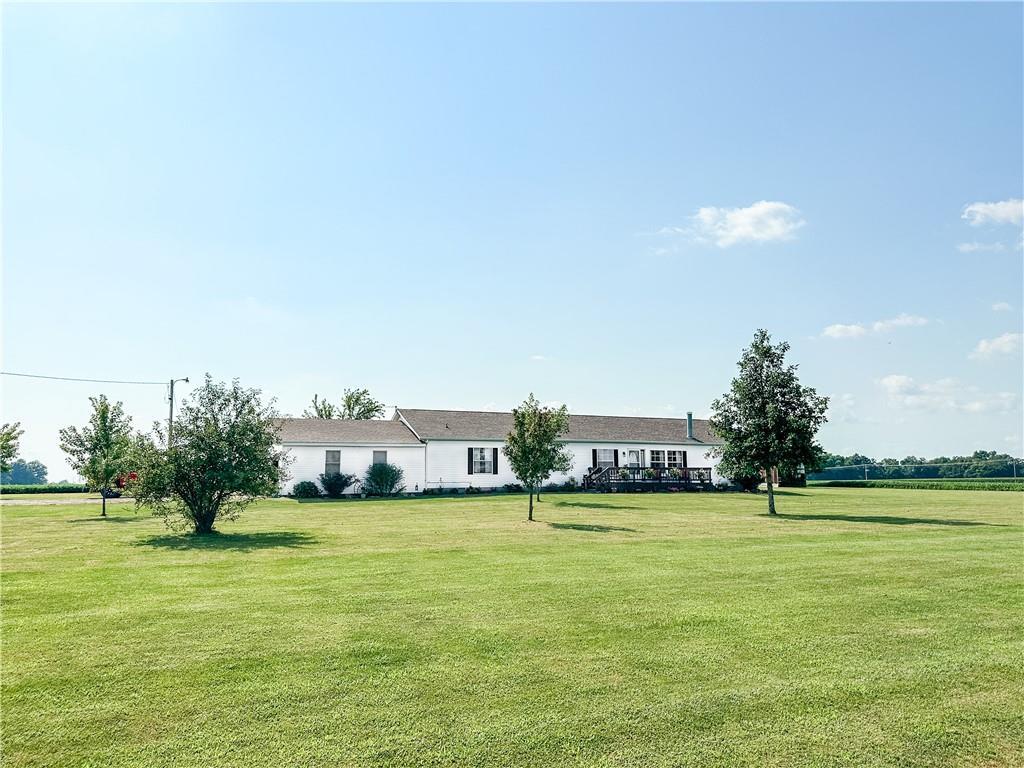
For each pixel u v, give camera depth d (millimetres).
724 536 15602
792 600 8531
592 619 7586
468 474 37188
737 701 5250
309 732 4707
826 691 5453
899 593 8953
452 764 4273
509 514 22156
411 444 35875
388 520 19922
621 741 4590
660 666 6020
